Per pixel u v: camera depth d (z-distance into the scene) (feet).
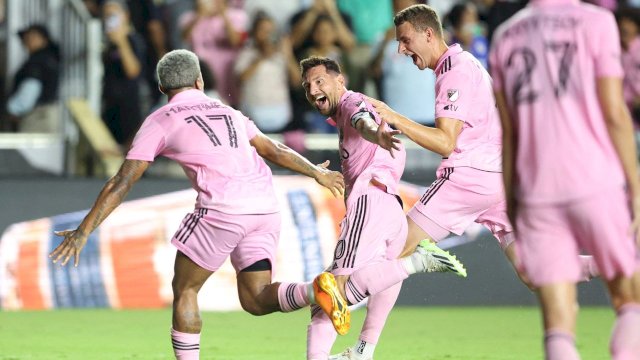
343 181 68.69
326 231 118.83
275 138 126.93
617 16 127.24
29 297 116.26
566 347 45.44
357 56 133.18
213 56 132.05
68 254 62.03
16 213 116.88
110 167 126.62
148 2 135.23
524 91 46.62
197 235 63.67
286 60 130.62
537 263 46.60
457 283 121.29
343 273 64.39
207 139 63.57
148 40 132.77
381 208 65.00
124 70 130.93
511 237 73.26
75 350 84.28
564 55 46.16
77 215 117.70
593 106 45.96
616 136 45.60
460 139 71.56
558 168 45.83
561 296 46.29
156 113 64.03
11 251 116.37
